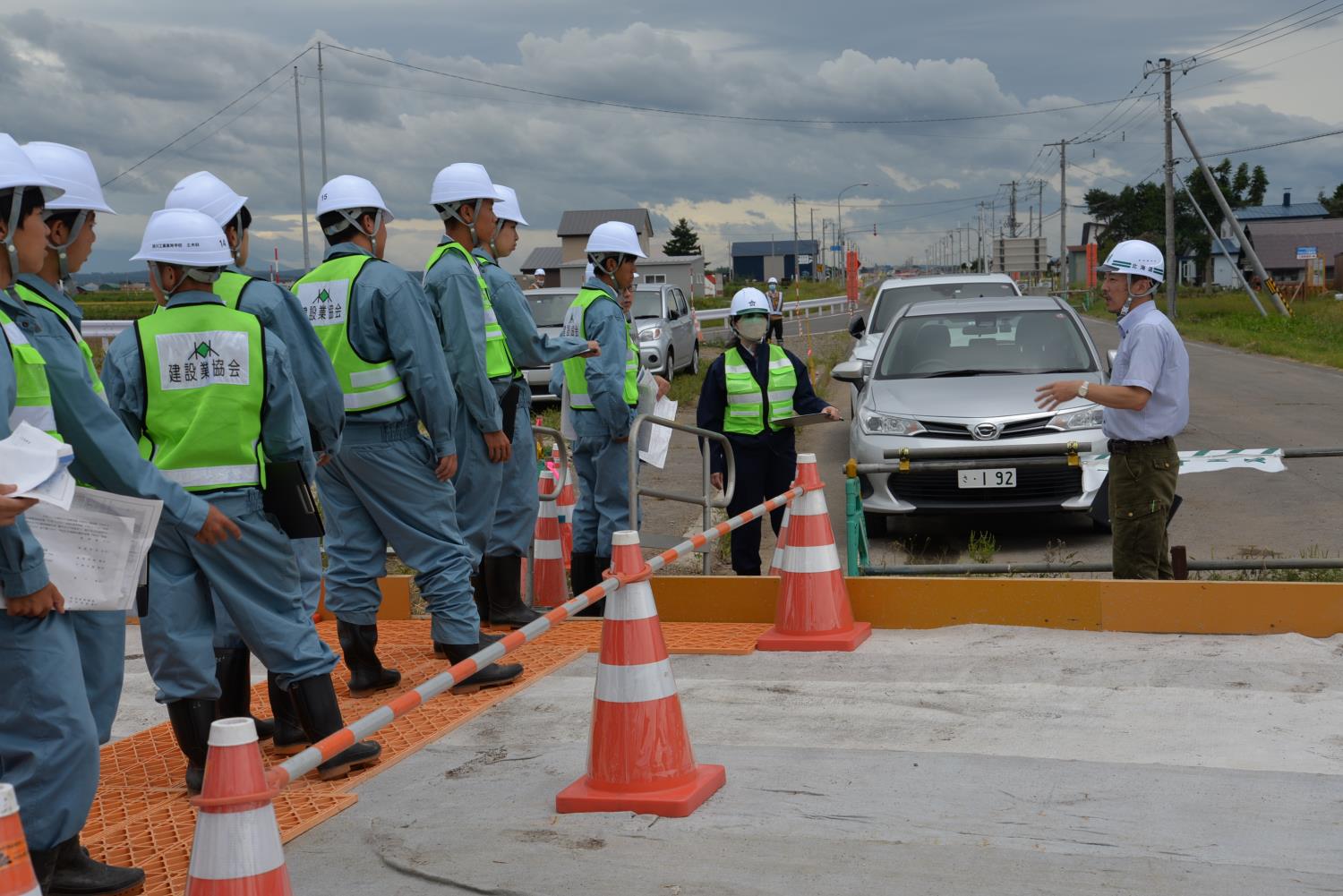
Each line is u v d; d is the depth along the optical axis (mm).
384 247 6082
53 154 3996
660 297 24000
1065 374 10344
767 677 6035
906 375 10680
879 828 4070
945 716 5277
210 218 4797
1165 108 48688
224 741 2914
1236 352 31406
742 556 8078
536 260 98125
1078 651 6211
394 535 5969
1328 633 6328
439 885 3799
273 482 4734
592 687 6055
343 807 4539
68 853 3770
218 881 2873
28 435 3232
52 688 3484
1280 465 7082
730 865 3832
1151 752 4742
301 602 4938
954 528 10297
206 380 4641
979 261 120625
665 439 7887
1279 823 3984
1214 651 6113
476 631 6023
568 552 8930
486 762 5008
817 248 136000
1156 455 6516
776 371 7977
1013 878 3650
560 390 8508
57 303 3924
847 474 7352
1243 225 90688
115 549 3629
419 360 5715
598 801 4320
